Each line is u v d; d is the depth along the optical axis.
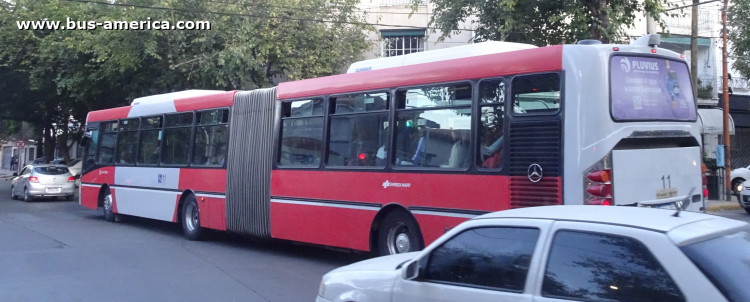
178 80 21.58
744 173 22.20
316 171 10.05
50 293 8.36
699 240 3.45
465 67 8.05
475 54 8.43
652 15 15.52
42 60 23.91
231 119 12.15
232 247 12.26
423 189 8.35
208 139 12.80
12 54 24.31
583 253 3.70
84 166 17.84
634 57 7.39
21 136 54.09
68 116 34.25
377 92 9.21
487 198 7.61
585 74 6.98
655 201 7.29
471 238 4.30
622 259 3.54
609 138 6.90
